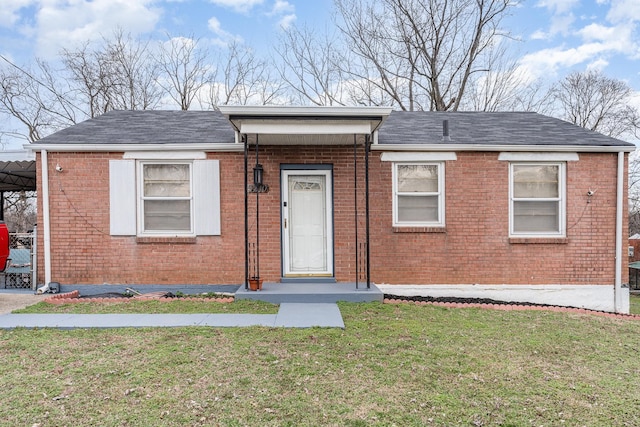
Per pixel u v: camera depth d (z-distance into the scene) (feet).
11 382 12.50
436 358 15.02
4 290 26.45
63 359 14.35
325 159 26.48
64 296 24.57
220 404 11.39
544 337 18.01
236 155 26.45
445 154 26.66
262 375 13.28
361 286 25.17
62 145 25.53
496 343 16.92
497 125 30.78
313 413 11.02
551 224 27.17
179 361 14.25
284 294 23.11
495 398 12.03
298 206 27.02
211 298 24.18
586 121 78.95
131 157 26.11
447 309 22.65
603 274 26.81
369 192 26.58
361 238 26.58
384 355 15.15
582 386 12.98
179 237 26.23
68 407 11.06
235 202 26.48
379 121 22.39
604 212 26.76
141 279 26.27
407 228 26.58
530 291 26.68
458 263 26.73
